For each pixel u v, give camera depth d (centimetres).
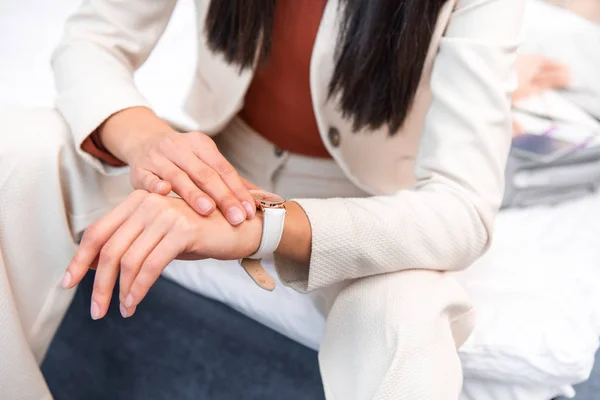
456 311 67
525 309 80
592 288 84
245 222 63
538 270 86
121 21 78
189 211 62
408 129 78
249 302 84
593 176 98
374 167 81
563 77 106
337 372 66
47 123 70
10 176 67
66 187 72
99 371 88
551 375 76
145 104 73
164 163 65
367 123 75
